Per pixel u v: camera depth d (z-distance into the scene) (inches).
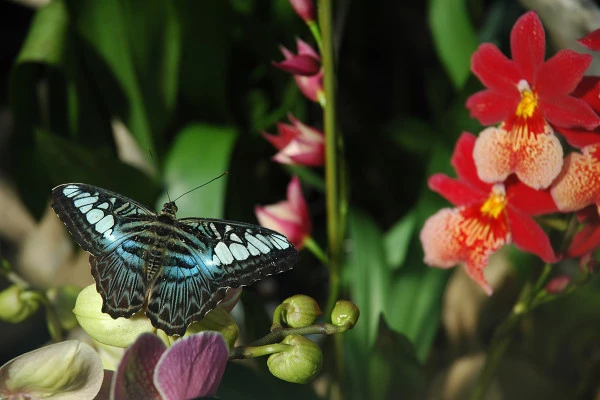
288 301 31.9
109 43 40.8
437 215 34.2
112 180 40.4
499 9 43.4
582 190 32.6
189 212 39.3
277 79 42.8
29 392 30.7
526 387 36.4
